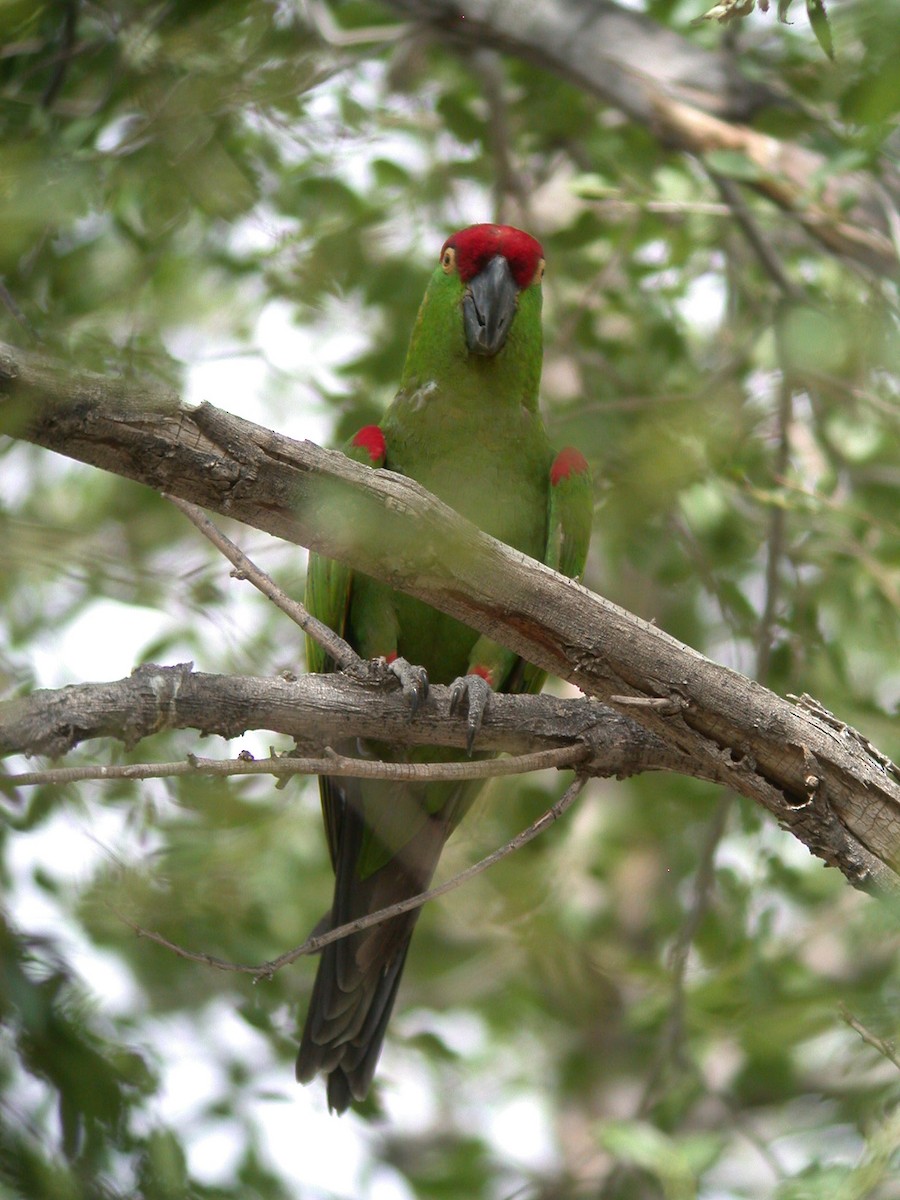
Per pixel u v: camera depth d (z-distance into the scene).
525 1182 13.59
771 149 11.00
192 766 5.74
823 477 11.98
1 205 6.22
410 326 12.28
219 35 7.41
